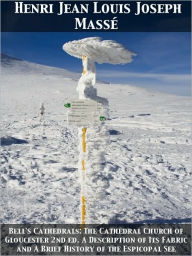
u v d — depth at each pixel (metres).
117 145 16.27
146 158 13.66
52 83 79.38
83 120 5.68
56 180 10.41
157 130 22.05
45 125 22.47
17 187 9.66
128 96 57.88
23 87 67.69
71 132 20.06
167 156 14.26
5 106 39.94
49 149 14.93
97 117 5.66
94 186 5.91
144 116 29.53
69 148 15.38
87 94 5.80
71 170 11.56
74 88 68.44
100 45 5.64
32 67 134.50
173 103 45.16
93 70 5.88
